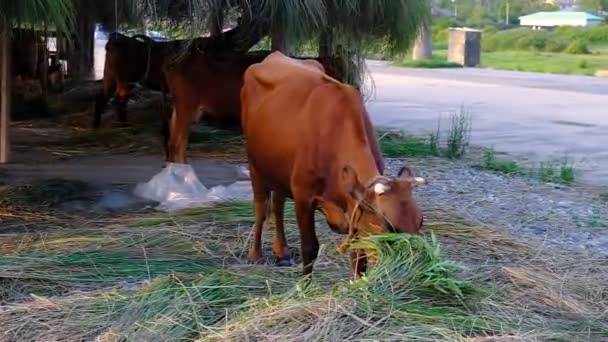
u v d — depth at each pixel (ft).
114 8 30.50
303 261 16.69
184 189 26.25
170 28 29.71
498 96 61.52
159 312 15.17
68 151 34.09
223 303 15.70
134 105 44.65
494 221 23.66
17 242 20.25
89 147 35.09
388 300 14.46
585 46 121.70
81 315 15.35
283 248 19.40
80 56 55.11
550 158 35.27
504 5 193.77
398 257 14.78
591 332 15.19
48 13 22.47
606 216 24.81
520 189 28.32
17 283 17.33
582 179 30.94
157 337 14.29
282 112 16.97
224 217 22.44
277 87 17.61
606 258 20.24
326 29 30.94
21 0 22.04
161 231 21.07
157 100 45.16
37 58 46.60
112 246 19.81
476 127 44.47
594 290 17.62
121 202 25.23
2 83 31.04
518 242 21.07
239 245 20.29
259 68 18.71
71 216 23.29
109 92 38.40
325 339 13.47
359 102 15.88
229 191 26.66
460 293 15.06
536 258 19.93
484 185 28.78
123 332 14.48
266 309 14.57
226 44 30.81
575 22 169.78
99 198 25.63
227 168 31.17
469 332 14.19
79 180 27.99
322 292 15.40
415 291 14.84
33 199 24.94
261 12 28.32
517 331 14.46
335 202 15.57
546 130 43.68
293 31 28.86
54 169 30.35
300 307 14.38
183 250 19.76
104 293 16.31
